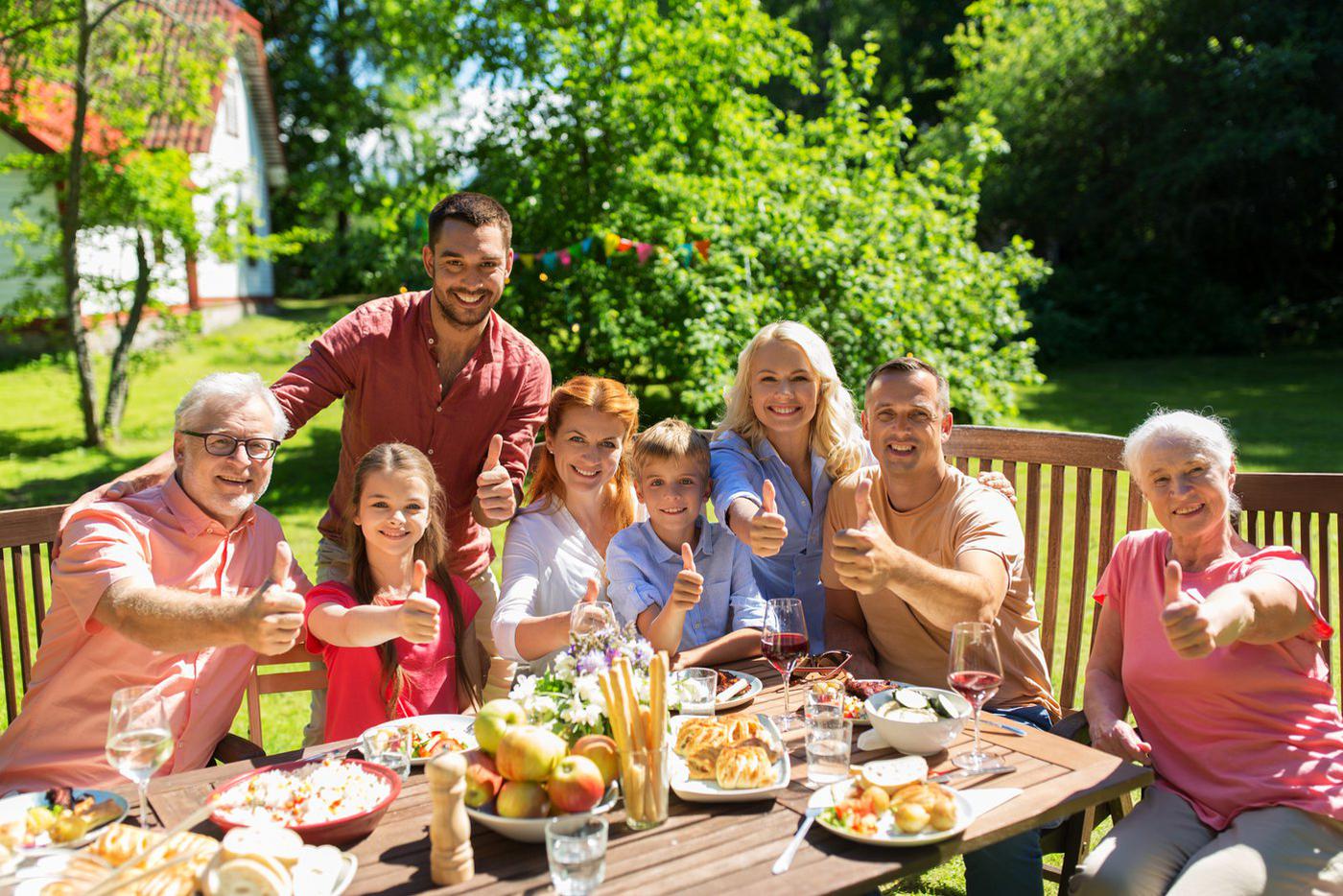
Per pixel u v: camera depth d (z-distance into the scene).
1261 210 18.62
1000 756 2.26
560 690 2.20
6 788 2.54
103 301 11.08
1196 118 17.75
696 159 9.77
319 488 9.13
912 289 9.15
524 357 3.65
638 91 9.32
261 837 1.76
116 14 10.14
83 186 10.29
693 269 8.83
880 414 2.86
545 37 9.58
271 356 16.47
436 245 3.33
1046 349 16.91
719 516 3.05
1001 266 9.89
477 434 3.58
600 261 9.25
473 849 1.92
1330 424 10.98
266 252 11.56
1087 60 18.39
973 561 2.67
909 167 16.12
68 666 2.58
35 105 10.51
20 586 3.09
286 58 27.66
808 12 22.88
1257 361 16.66
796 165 9.75
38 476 9.48
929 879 3.36
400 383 3.48
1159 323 17.73
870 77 10.08
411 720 2.45
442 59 10.44
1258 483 3.05
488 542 3.78
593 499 3.26
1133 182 18.77
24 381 14.30
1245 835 2.35
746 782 2.07
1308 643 2.58
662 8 10.22
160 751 1.93
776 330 3.23
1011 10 19.83
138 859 1.66
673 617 2.71
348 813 1.96
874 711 2.33
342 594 2.80
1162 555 2.76
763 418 3.22
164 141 15.05
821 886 1.75
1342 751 2.46
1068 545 6.78
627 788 1.94
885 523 2.99
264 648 2.21
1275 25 17.58
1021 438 3.58
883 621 2.97
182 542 2.68
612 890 1.75
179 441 2.67
